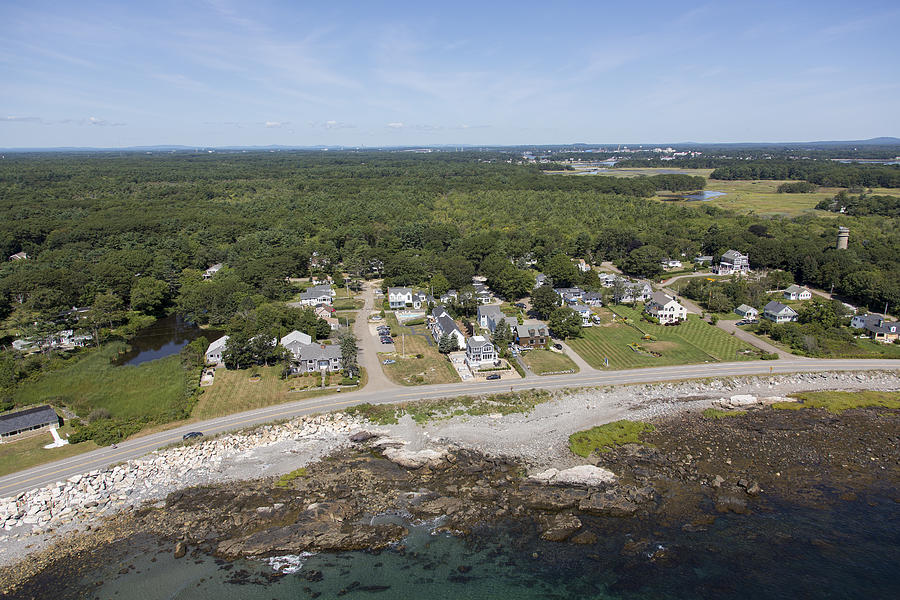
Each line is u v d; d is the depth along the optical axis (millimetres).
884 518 60969
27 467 70750
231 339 101625
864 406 86375
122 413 84062
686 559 55312
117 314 128000
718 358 104938
